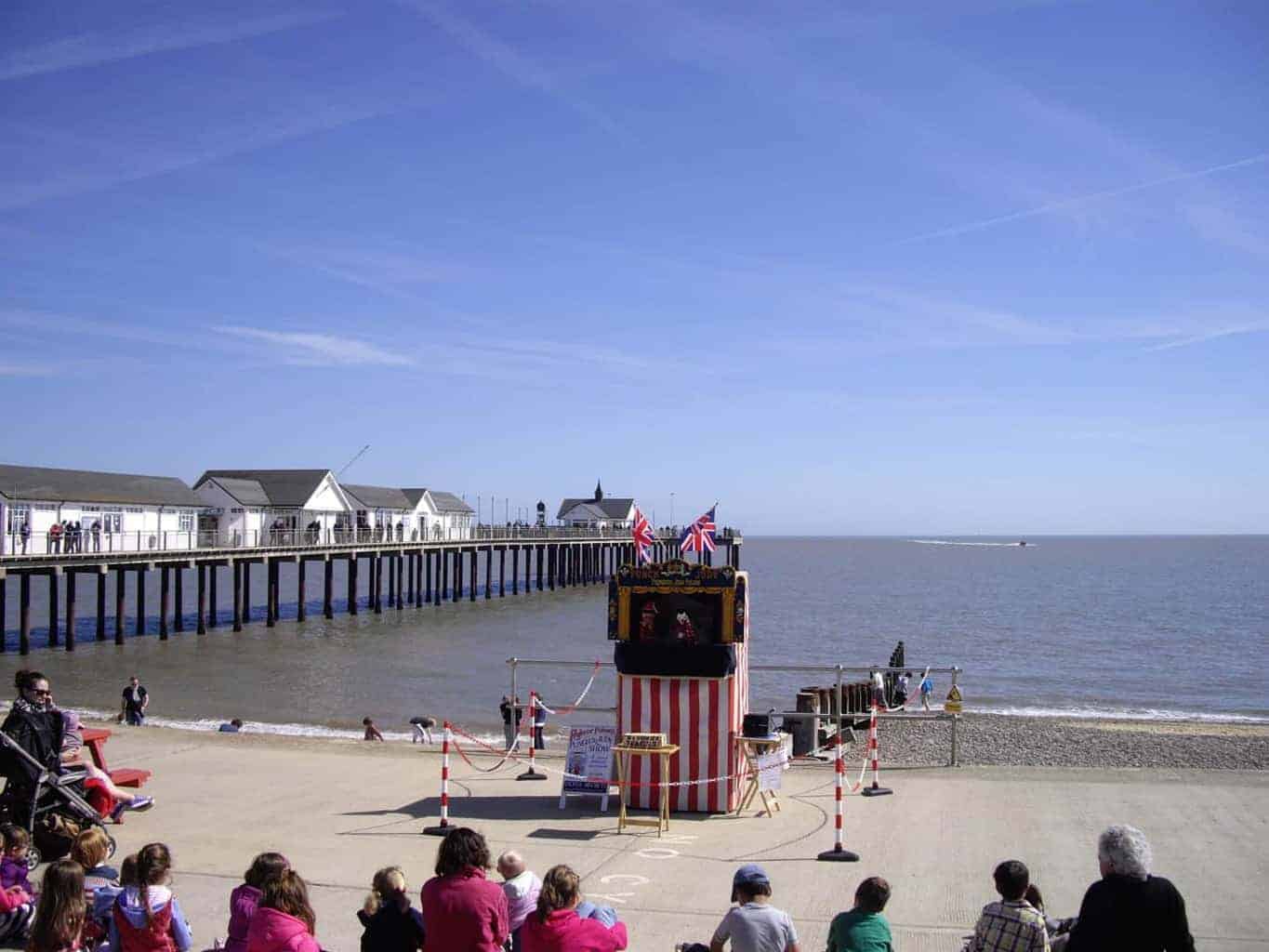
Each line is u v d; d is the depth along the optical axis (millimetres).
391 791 14578
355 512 75000
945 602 83438
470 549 74688
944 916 9430
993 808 13344
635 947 8719
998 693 38531
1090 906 5637
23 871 8812
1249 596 89875
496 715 32656
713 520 13328
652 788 13359
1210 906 9578
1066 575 128500
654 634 13398
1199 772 15688
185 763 16422
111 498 51031
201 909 9609
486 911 6594
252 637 52094
